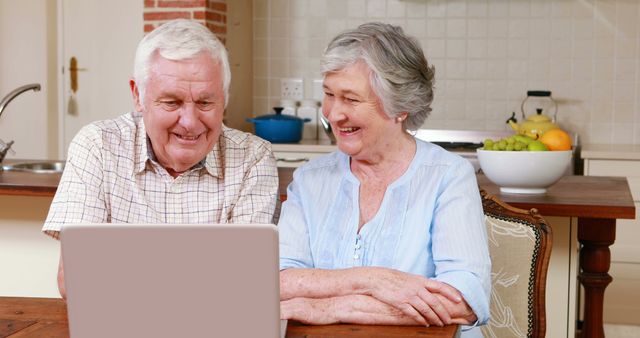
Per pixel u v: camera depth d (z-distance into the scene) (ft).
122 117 7.16
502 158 9.14
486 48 17.10
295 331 5.49
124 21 18.06
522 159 9.07
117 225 4.51
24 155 18.78
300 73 17.90
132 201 6.95
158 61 6.23
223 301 4.57
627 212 8.50
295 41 17.85
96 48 18.30
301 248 6.59
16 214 10.77
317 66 17.79
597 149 15.33
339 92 6.17
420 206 6.35
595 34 16.74
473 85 17.19
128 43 18.07
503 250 7.11
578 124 16.92
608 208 8.54
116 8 18.08
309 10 17.75
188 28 6.30
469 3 17.08
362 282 5.76
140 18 17.95
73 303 4.64
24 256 10.81
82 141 6.89
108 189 6.89
